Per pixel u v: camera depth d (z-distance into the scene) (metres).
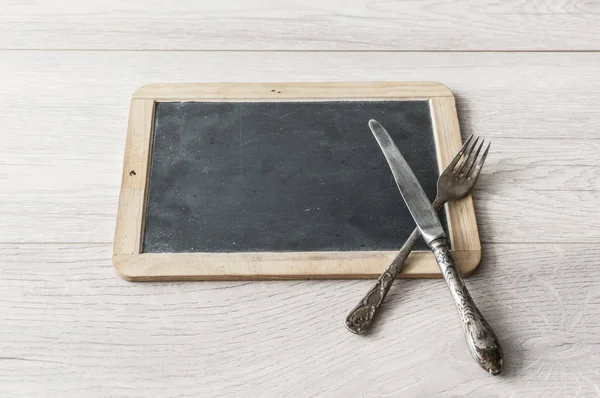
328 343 0.77
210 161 0.90
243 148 0.92
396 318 0.79
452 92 1.00
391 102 0.97
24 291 0.81
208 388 0.74
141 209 0.85
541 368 0.75
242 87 0.98
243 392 0.73
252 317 0.79
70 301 0.80
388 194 0.88
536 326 0.78
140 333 0.78
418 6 1.13
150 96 0.96
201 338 0.77
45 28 1.08
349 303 0.80
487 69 1.04
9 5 1.11
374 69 1.04
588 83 1.02
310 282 0.82
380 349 0.77
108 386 0.74
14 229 0.86
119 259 0.81
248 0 1.14
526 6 1.13
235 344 0.77
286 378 0.74
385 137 0.90
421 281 0.82
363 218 0.85
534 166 0.92
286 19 1.11
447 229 0.85
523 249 0.85
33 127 0.96
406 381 0.74
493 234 0.86
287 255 0.82
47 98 0.99
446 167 0.89
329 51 1.07
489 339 0.73
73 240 0.85
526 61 1.05
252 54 1.06
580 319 0.79
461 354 0.76
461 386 0.74
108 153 0.93
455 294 0.76
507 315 0.79
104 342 0.77
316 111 0.96
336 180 0.89
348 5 1.13
